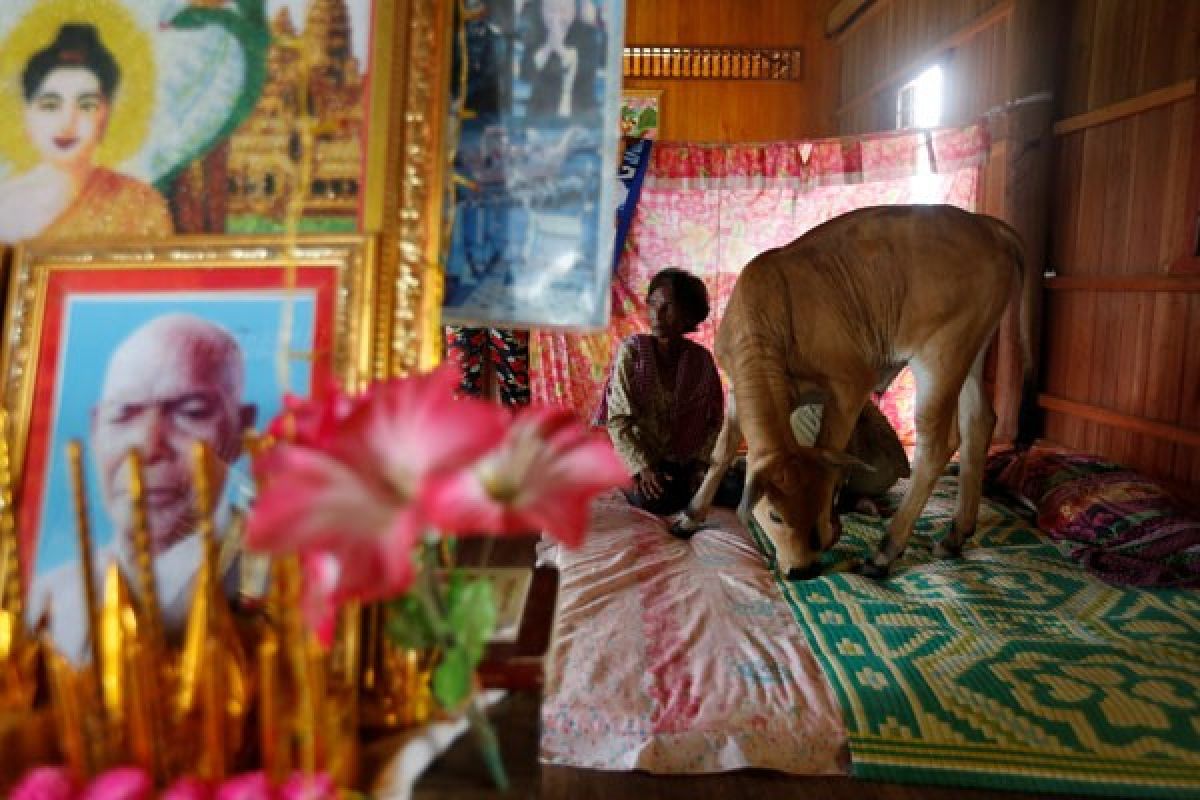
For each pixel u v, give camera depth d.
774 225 4.96
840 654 2.28
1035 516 3.67
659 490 3.44
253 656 1.03
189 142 1.22
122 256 1.18
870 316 2.98
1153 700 2.05
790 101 8.67
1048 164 4.64
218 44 1.22
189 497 1.14
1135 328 4.05
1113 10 4.17
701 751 1.92
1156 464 3.90
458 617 0.90
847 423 3.01
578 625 2.44
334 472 0.74
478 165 1.30
